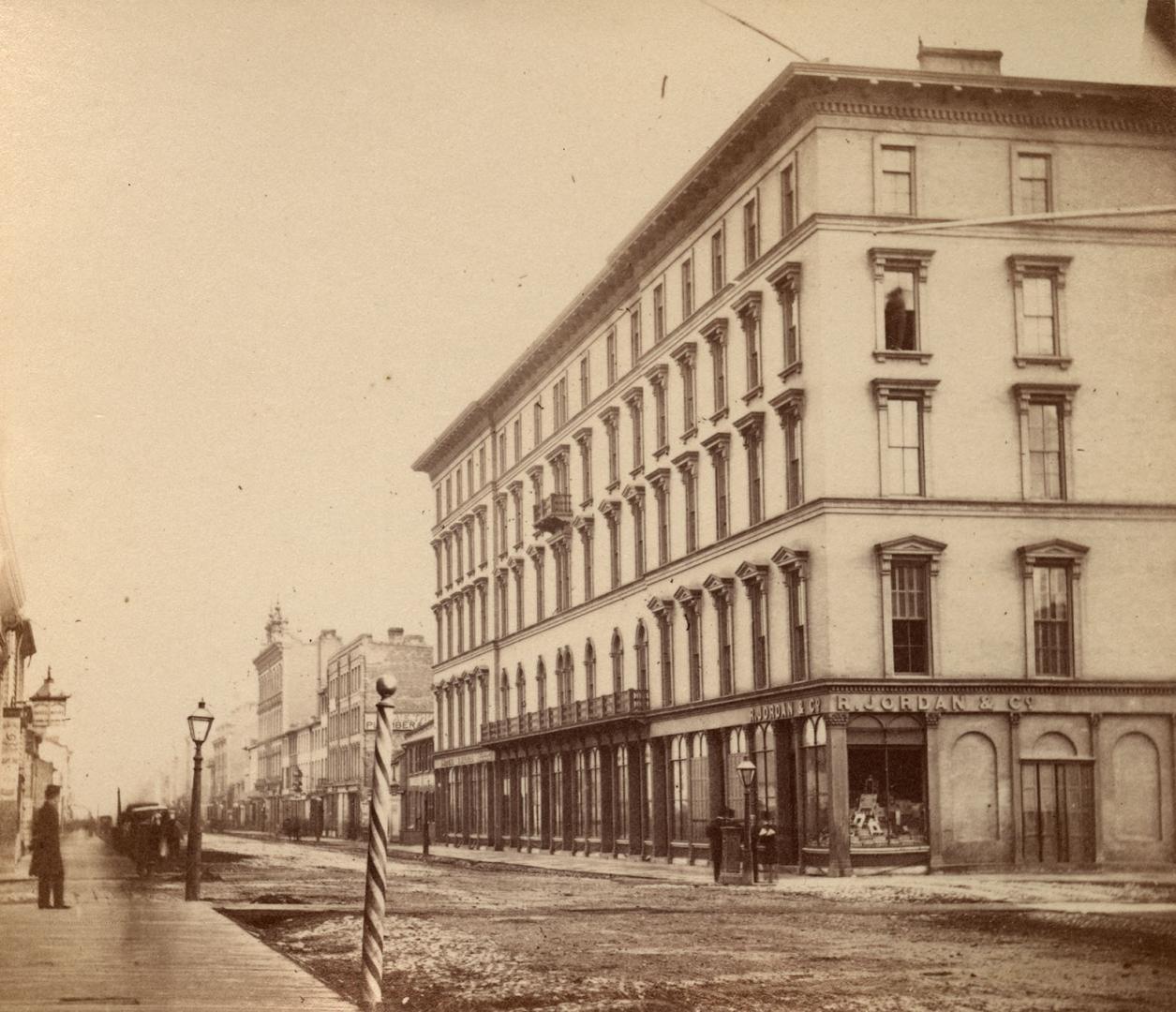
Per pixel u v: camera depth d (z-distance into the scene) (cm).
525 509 6888
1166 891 3108
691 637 4803
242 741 10188
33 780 4681
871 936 2153
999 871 3750
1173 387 3978
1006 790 3791
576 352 6109
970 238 3938
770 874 3538
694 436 4781
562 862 5278
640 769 5266
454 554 8238
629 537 5438
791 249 4031
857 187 3900
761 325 4253
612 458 5650
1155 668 3900
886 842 3734
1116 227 3984
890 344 3894
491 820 7275
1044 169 3975
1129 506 3931
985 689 3797
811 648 3872
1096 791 3822
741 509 4403
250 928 2272
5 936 1945
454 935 2197
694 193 4684
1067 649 3884
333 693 9450
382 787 1384
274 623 9831
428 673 9094
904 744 3778
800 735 3966
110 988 1438
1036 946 1989
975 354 3916
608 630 5653
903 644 3816
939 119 3938
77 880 3353
